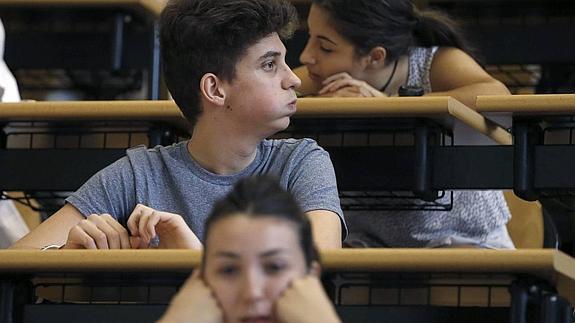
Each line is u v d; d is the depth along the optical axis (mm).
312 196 4836
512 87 7988
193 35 4926
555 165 5113
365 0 6441
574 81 7898
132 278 4254
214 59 4914
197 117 4984
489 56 7641
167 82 5047
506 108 5062
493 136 5613
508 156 5250
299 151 5012
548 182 5121
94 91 8305
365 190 5453
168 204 4941
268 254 2680
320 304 2660
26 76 8250
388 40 6473
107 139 6270
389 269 3893
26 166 5539
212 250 2709
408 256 3859
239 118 4910
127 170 5020
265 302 2680
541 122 5227
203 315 2693
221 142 4926
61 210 4973
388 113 5297
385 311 4078
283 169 4969
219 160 4949
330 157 5461
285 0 5004
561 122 5230
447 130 5523
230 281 2705
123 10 7188
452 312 4051
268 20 4941
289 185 4926
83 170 5520
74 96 8320
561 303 3959
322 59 6543
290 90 4980
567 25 7562
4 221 6070
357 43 6469
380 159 5426
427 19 6719
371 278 4137
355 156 5453
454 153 5316
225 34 4902
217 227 2707
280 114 4934
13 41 7367
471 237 6090
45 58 7344
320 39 6535
